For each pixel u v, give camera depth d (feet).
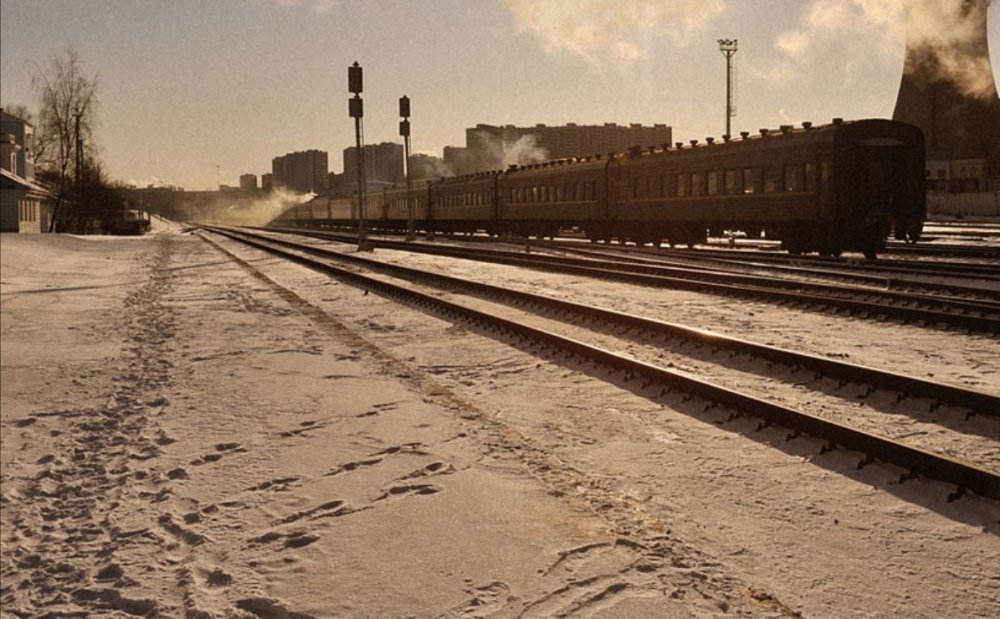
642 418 21.48
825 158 71.00
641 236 103.55
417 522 14.34
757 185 79.77
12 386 29.35
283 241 165.07
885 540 13.26
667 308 44.47
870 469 16.51
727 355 29.58
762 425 19.56
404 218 188.75
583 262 73.87
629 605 11.06
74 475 18.49
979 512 14.20
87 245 159.02
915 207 72.13
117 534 14.71
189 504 16.02
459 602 11.41
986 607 10.98
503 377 27.66
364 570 12.53
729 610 10.89
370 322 43.14
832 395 23.80
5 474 18.70
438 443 19.29
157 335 41.19
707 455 18.06
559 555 12.75
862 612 10.88
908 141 71.87
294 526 14.49
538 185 126.52
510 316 43.75
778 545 13.15
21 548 14.29
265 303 53.98
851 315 39.19
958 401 20.80
